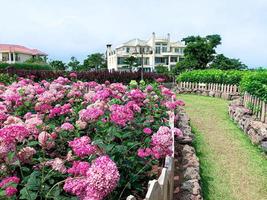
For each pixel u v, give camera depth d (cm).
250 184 363
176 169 363
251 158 453
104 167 164
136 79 1324
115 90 545
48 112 383
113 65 5809
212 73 1365
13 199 186
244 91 788
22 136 205
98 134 305
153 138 256
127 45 5681
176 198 293
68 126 297
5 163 214
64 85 626
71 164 239
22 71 1203
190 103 1047
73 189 170
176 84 1627
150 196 185
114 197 230
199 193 301
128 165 253
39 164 227
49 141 254
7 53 5200
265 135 482
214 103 1056
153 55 5728
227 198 326
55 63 5212
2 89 545
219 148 501
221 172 396
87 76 1207
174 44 6181
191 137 516
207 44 3198
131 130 336
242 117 638
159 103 576
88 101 448
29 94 464
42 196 197
